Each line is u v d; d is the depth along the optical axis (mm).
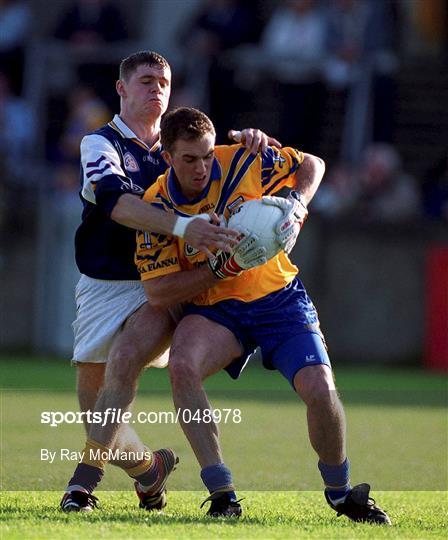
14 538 17234
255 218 20438
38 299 58125
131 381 21125
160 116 22953
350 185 59781
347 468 20719
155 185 21484
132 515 20234
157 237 20891
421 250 57312
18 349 58375
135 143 22781
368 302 57594
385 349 57562
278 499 23219
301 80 60281
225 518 19844
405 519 20688
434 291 56688
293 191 21500
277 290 21234
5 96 62344
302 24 62625
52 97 65188
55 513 20172
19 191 60125
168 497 23531
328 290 57562
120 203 20906
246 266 20500
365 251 57562
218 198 21297
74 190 58688
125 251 22250
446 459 29328
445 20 71812
